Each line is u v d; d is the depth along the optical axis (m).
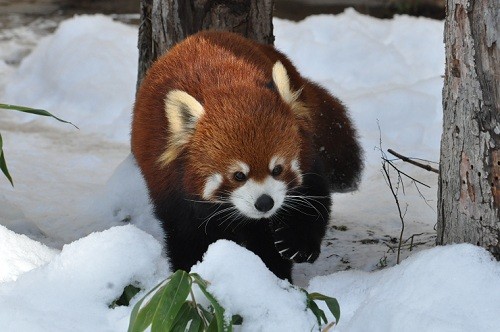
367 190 12.03
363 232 10.48
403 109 14.52
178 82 8.52
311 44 17.30
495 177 6.63
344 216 11.10
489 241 6.76
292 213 8.69
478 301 6.16
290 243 8.81
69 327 6.08
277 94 8.16
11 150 13.83
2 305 6.18
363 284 7.25
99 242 6.72
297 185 8.19
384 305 6.39
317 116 9.95
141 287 6.61
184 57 8.93
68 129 15.09
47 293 6.46
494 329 5.96
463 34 6.66
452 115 6.97
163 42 11.07
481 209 6.78
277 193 7.86
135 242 6.71
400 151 13.27
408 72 16.80
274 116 7.89
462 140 6.86
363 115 14.44
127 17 22.52
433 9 22.06
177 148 8.05
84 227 10.73
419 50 17.84
